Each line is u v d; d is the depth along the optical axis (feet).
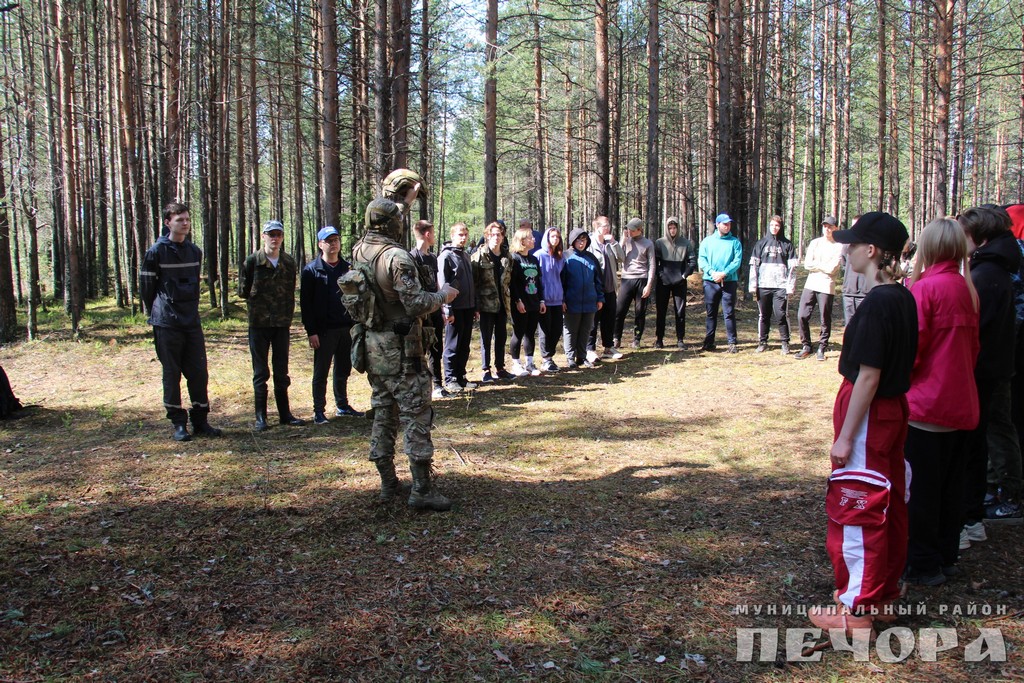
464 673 9.01
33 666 9.11
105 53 58.08
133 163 48.19
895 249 9.78
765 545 12.82
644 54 76.07
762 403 23.99
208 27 51.21
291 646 9.61
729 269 33.24
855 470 9.73
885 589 9.98
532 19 51.49
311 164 96.37
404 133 39.17
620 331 35.17
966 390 10.57
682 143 98.78
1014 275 13.60
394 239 14.06
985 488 12.60
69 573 11.75
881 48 69.36
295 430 21.48
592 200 97.40
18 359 34.24
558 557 12.37
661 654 9.45
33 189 40.47
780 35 73.10
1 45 46.93
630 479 16.65
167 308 19.72
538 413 23.26
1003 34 61.93
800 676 8.95
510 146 96.58
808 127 100.42
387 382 14.20
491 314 28.27
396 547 12.79
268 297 21.22
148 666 9.12
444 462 17.88
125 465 17.88
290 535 13.25
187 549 12.65
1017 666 9.07
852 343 9.75
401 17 39.68
